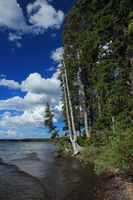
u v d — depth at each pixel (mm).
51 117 27391
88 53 14594
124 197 5762
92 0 14180
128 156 6594
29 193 7773
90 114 23094
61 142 24906
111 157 6922
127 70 11570
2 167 15578
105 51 12281
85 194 6773
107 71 12508
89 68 16672
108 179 8156
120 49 12312
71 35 20828
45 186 8758
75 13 19547
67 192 7414
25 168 14812
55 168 13797
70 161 16703
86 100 21484
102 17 12133
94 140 15156
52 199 6793
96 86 13820
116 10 11844
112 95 11766
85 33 17906
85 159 14844
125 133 7113
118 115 11328
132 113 10383
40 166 15602
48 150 38375
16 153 32219
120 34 12609
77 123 25062
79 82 22109
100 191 6777
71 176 10273
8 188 8656
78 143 21609
